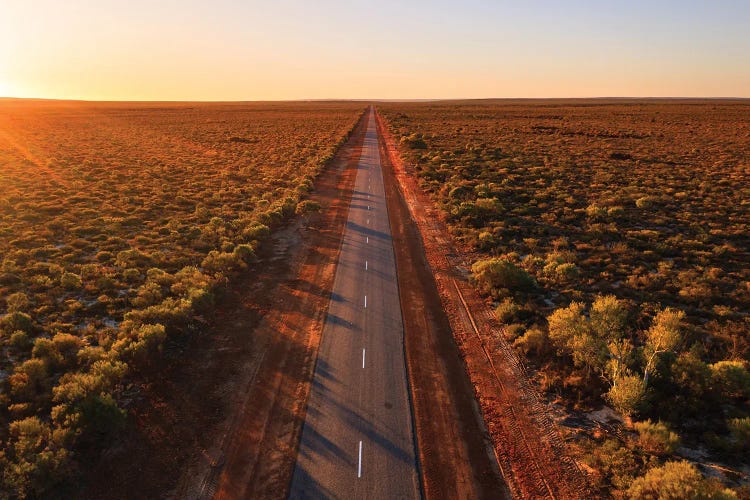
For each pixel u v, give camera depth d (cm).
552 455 1159
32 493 995
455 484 1064
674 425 1234
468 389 1419
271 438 1193
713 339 1656
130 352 1481
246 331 1747
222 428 1230
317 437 1197
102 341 1600
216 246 2734
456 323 1836
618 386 1333
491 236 2783
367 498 1016
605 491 1047
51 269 2195
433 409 1320
